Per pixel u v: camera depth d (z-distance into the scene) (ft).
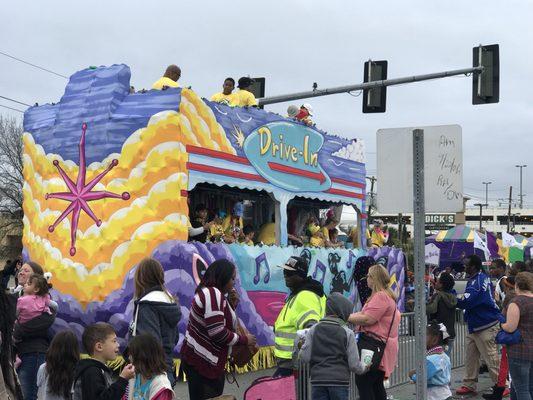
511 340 26.78
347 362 21.34
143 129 34.96
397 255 55.06
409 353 35.27
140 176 34.78
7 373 14.16
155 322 21.08
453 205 19.04
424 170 19.31
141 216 34.47
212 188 44.45
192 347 21.21
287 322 24.12
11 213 157.79
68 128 37.27
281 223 42.45
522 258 100.07
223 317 21.07
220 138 37.55
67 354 19.15
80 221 35.83
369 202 142.10
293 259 24.64
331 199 48.03
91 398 17.60
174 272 34.04
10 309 14.46
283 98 52.60
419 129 19.10
